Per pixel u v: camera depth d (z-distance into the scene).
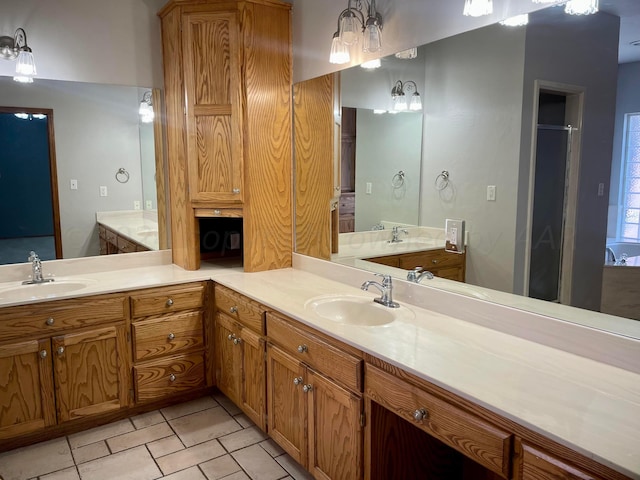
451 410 1.37
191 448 2.42
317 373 1.94
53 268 2.81
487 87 1.87
